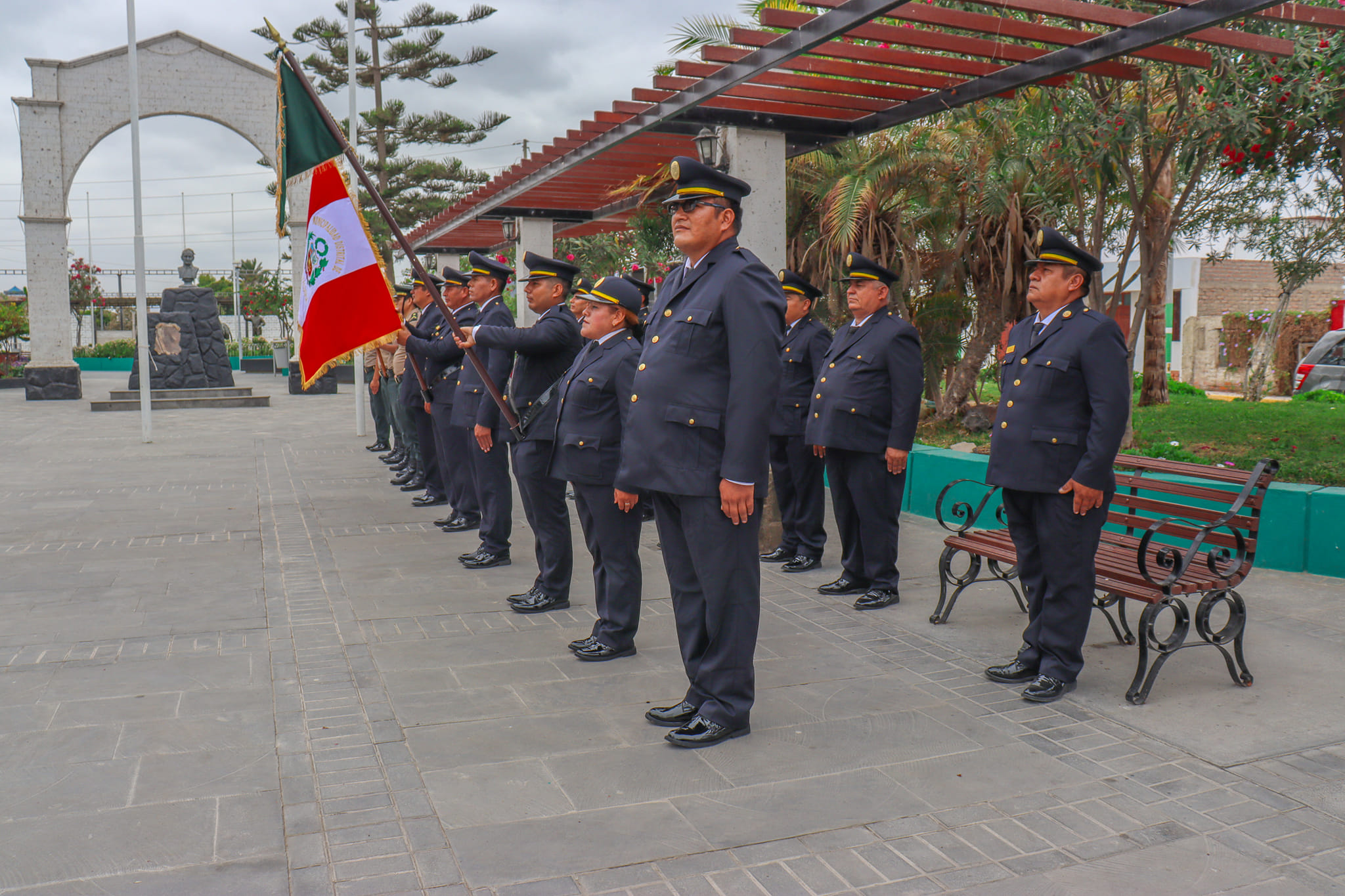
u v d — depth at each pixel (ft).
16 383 97.14
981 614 17.38
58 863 9.19
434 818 10.03
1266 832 9.70
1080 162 26.45
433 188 94.32
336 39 88.12
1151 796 10.46
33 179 72.95
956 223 33.78
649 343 12.24
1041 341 13.62
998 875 8.96
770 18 16.85
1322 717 12.54
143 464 37.96
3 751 11.68
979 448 32.01
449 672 14.47
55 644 15.76
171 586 19.47
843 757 11.46
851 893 8.67
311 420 57.62
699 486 11.63
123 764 11.32
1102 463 12.67
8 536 24.34
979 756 11.49
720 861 9.20
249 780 10.90
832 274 35.94
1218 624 16.55
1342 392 50.24
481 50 88.79
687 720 12.37
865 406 17.63
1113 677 14.10
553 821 9.96
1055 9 15.55
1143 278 27.53
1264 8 14.16
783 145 22.18
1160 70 23.36
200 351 71.72
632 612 15.10
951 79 19.69
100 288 185.98
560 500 17.40
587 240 69.46
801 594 18.84
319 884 8.82
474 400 20.71
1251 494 13.69
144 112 73.41
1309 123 21.45
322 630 16.51
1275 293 80.79
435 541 23.79
